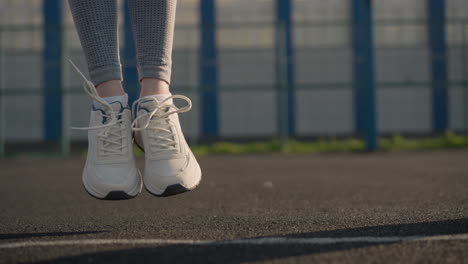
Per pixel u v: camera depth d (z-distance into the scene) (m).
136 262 0.92
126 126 1.26
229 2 10.06
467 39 7.46
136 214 1.59
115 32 1.26
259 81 7.52
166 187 1.24
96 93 1.23
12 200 2.14
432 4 9.80
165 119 1.26
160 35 1.25
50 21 10.23
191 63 7.35
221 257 0.94
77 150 7.41
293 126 8.80
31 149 8.02
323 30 9.00
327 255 0.95
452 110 8.68
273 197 2.11
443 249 0.99
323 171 3.72
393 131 8.66
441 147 6.92
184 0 10.16
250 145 7.12
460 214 1.46
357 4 9.69
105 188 1.22
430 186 2.50
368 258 0.93
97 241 1.11
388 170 3.69
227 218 1.46
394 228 1.22
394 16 9.84
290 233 1.19
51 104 8.38
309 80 7.57
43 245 1.08
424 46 8.26
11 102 7.98
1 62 7.12
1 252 1.02
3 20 10.26
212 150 7.01
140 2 1.24
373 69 6.47
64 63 6.92
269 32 8.91
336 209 1.67
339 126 8.73
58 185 2.93
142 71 1.26
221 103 8.52
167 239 1.12
